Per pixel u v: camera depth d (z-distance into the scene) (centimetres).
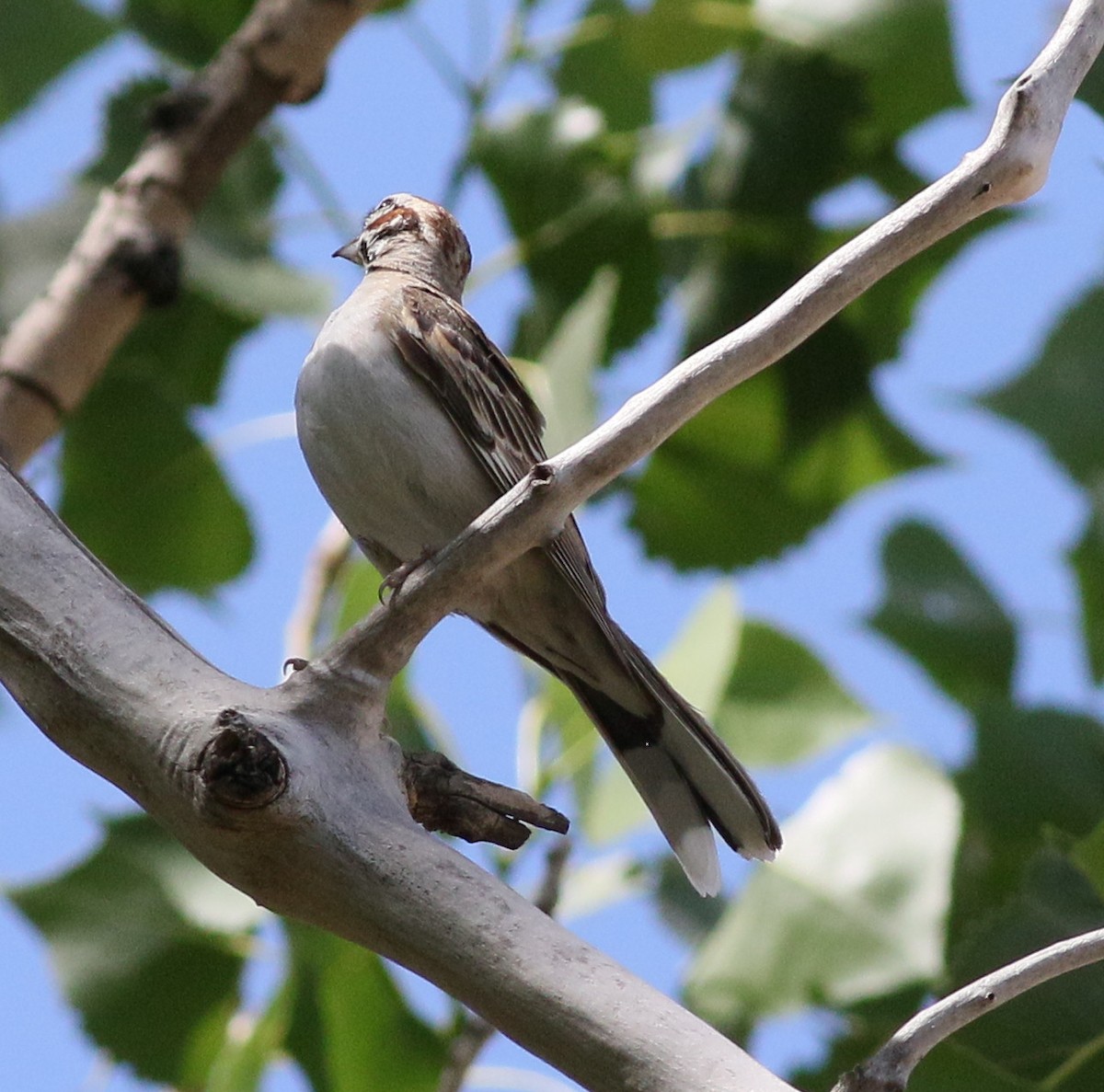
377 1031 881
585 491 560
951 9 1009
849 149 1031
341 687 553
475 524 561
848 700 978
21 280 1004
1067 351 974
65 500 1022
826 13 1019
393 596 560
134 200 943
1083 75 581
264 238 1020
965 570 997
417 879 518
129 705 554
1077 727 852
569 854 841
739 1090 468
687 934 909
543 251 1034
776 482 1066
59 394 903
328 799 532
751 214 1024
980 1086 746
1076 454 970
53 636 568
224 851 533
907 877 854
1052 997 757
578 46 1102
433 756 690
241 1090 870
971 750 862
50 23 1027
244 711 545
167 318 1097
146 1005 878
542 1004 493
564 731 896
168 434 1016
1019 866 839
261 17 978
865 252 552
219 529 1030
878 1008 833
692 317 1030
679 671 893
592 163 1030
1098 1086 746
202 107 964
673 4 1020
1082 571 986
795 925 851
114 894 884
